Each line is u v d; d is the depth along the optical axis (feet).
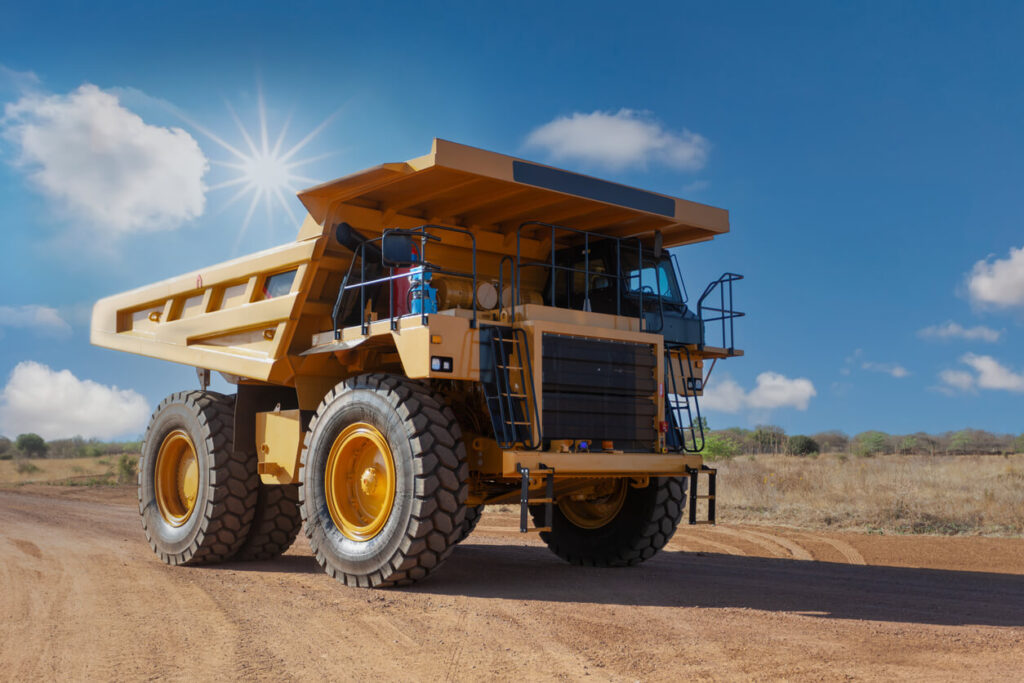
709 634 16.05
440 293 24.80
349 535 22.66
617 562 27.09
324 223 25.22
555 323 22.68
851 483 49.80
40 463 134.31
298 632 16.22
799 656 14.33
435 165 21.59
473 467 22.77
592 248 28.58
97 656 14.33
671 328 26.68
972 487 47.47
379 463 22.58
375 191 24.59
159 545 29.01
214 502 27.43
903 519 38.06
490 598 20.08
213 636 15.88
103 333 35.17
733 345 27.43
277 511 28.71
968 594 21.02
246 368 27.76
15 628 16.58
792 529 37.22
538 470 21.15
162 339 32.04
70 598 20.03
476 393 23.93
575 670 13.41
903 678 12.92
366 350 24.71
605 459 22.65
